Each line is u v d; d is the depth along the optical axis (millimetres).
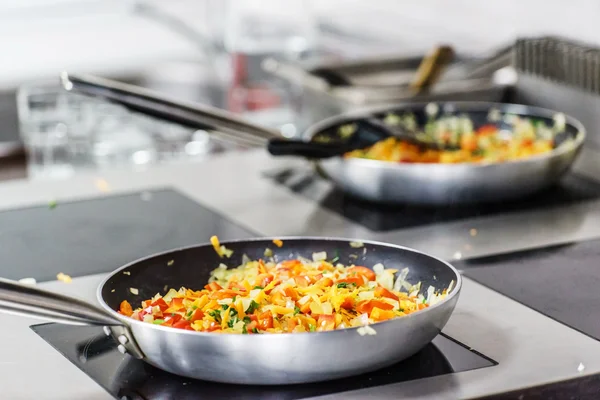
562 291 1344
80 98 2744
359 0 3521
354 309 1115
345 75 2629
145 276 1235
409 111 2090
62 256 1556
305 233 1643
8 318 1279
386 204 1793
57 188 1953
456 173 1669
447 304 1069
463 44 3057
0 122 3520
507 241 1575
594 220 1675
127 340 1055
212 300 1129
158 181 1993
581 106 2113
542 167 1703
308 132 1863
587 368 1095
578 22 2537
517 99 2314
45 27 3771
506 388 1045
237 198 1864
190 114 1642
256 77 3605
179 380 1081
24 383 1093
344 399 1023
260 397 1032
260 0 3689
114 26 3865
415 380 1066
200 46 3898
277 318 1079
